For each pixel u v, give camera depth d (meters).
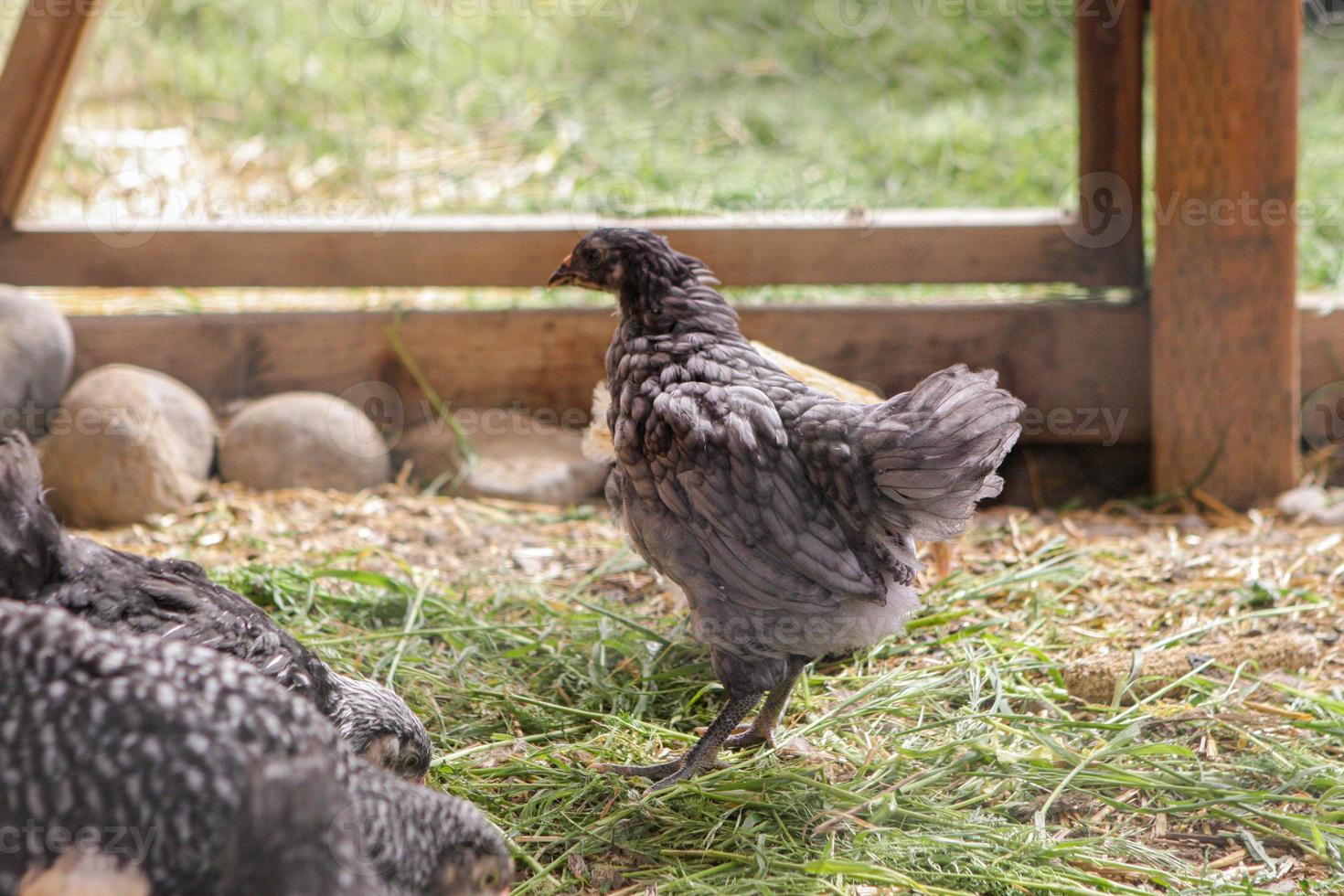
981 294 5.45
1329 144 7.30
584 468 4.93
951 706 3.25
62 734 1.91
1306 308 4.89
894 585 2.89
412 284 5.05
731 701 2.93
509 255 5.03
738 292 5.43
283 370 5.12
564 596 3.95
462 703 3.28
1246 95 4.39
